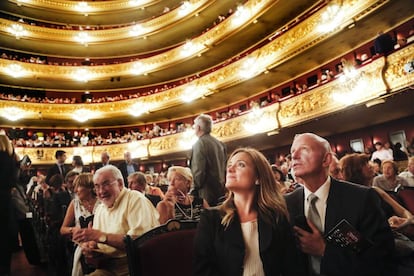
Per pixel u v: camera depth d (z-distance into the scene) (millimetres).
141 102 15867
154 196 3131
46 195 4086
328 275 1130
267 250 1088
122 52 18500
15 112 14844
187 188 2596
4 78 15688
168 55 15586
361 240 1116
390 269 1177
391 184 3027
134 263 1432
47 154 14820
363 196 1237
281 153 12305
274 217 1143
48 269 3691
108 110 16406
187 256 1523
